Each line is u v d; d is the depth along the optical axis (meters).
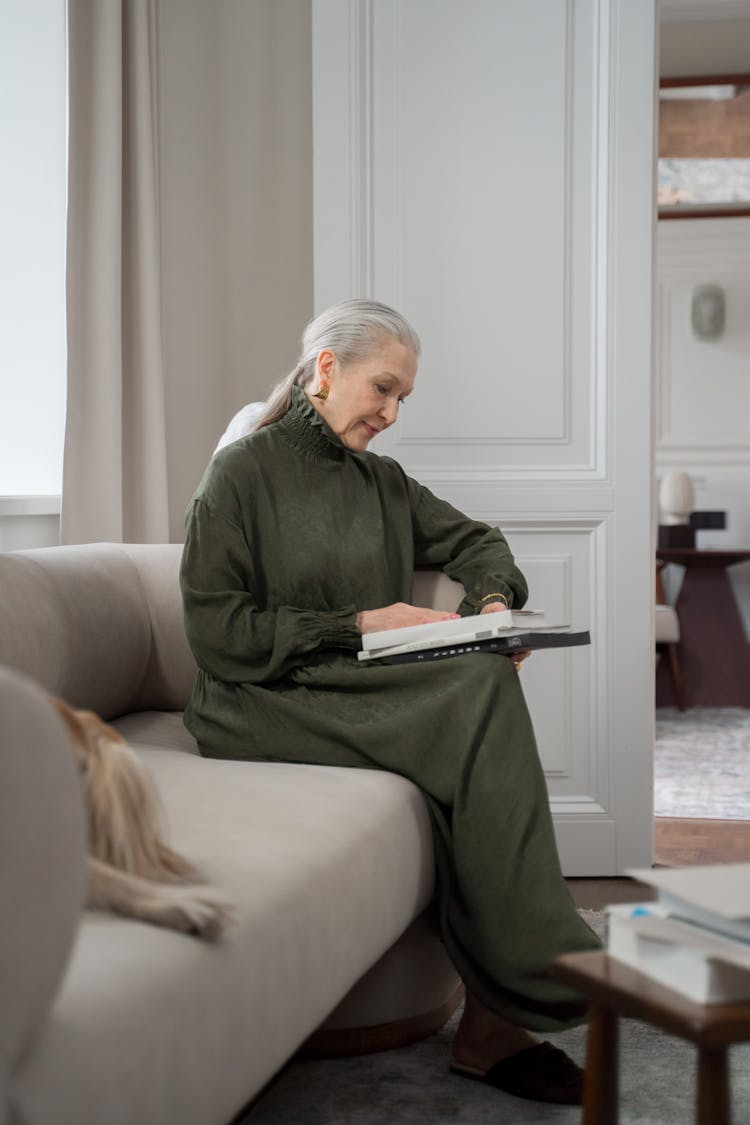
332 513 2.37
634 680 3.34
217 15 3.87
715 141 7.33
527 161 3.36
